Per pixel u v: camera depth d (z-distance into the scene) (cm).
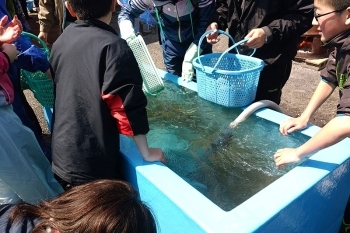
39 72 198
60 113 145
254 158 159
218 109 198
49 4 358
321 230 153
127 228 72
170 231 134
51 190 178
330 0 126
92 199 77
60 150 146
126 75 132
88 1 137
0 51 159
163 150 167
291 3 190
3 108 162
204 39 223
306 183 125
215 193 140
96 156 143
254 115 184
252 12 197
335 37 135
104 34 136
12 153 157
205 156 163
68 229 73
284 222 120
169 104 210
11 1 272
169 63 263
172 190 127
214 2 222
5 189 165
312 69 405
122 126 138
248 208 115
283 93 351
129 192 81
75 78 139
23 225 87
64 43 144
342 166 140
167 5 224
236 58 205
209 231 107
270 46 202
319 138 126
